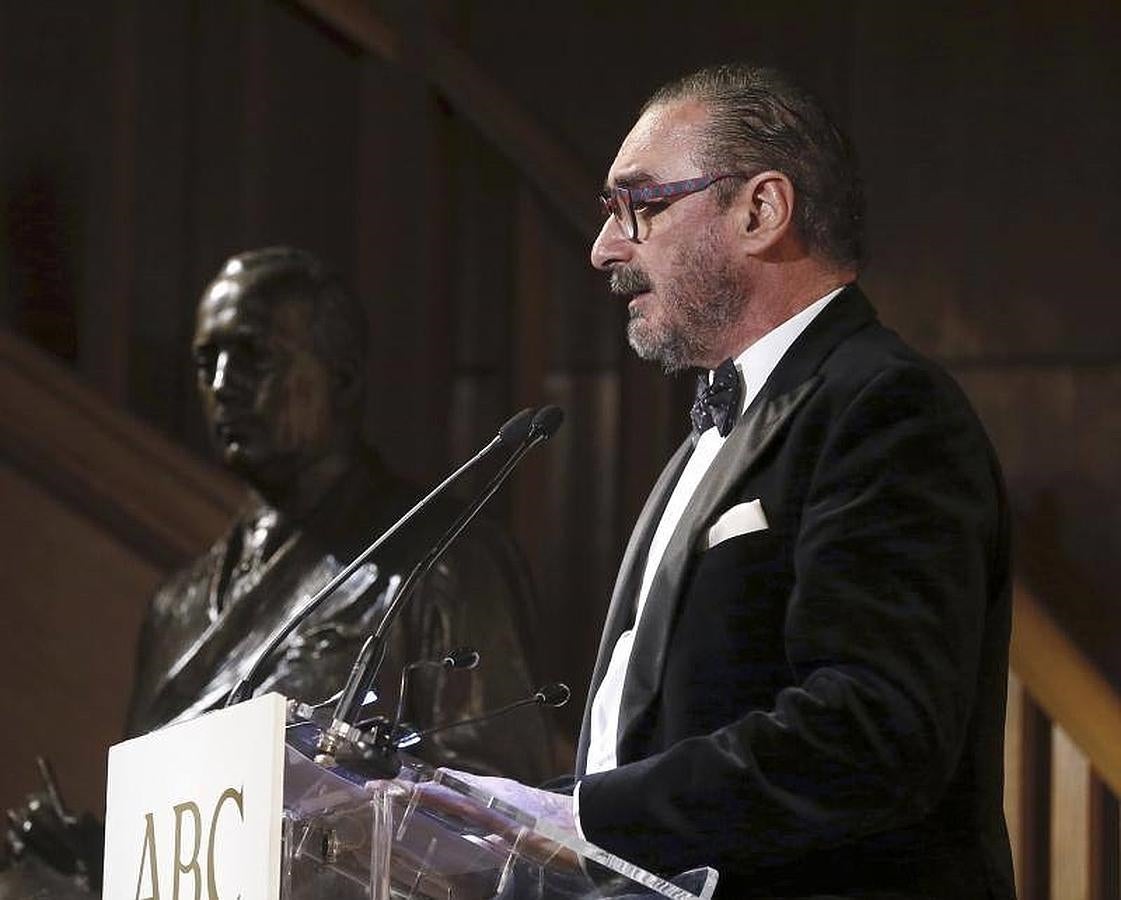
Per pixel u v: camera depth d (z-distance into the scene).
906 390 7.05
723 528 7.13
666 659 7.13
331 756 6.22
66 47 17.20
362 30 15.79
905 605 6.71
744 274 7.64
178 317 17.12
